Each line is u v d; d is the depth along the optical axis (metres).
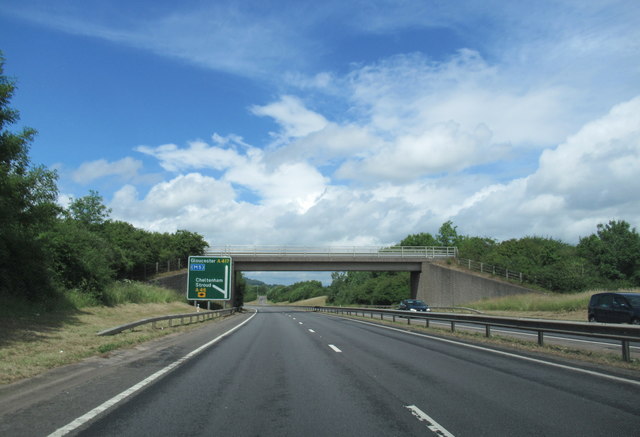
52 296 23.34
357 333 22.00
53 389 8.36
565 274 52.62
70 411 6.82
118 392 8.18
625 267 54.53
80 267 29.25
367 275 116.38
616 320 20.70
